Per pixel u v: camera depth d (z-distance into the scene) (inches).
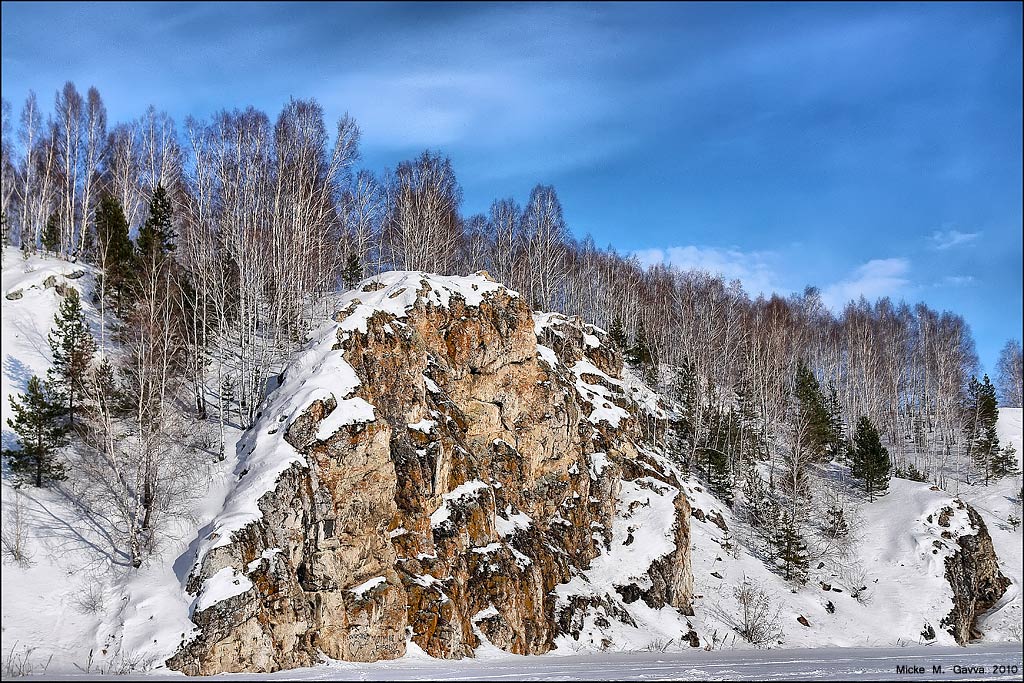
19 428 1321.4
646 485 1918.1
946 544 2090.3
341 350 1461.6
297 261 2182.6
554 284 2883.9
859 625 1802.4
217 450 1456.7
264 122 2645.2
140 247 2030.0
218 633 1037.2
